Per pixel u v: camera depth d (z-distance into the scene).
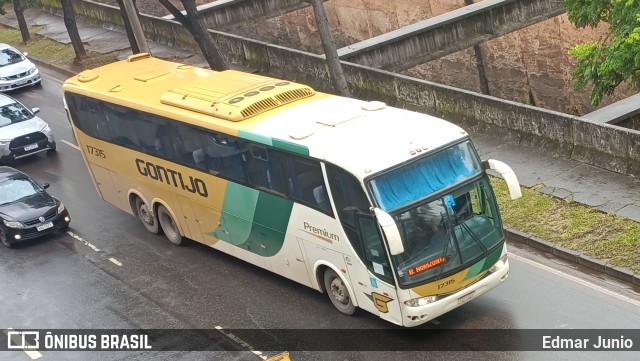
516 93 33.44
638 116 20.80
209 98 17.97
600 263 16.27
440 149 14.73
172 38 36.75
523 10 29.09
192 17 27.44
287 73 30.52
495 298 15.94
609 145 19.55
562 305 15.37
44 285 19.30
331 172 14.77
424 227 14.30
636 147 18.95
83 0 42.59
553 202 18.72
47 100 33.19
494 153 21.72
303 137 15.52
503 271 15.13
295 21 42.22
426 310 14.34
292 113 16.78
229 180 17.36
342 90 25.03
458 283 14.57
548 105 32.34
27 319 17.88
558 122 20.69
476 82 34.69
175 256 19.75
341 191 14.69
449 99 23.95
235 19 35.75
